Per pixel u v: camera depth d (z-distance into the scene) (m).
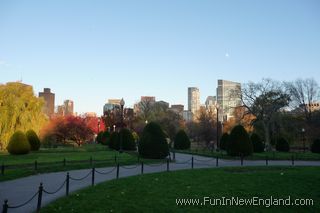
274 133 60.81
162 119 84.00
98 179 20.00
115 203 12.97
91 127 77.50
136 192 15.12
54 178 20.34
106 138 71.12
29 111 43.75
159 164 30.03
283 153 47.97
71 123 65.56
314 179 19.75
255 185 17.58
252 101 57.94
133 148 47.34
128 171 24.47
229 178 19.98
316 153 49.91
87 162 28.78
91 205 12.59
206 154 43.91
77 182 18.83
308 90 65.38
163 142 34.28
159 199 13.80
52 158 32.28
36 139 43.09
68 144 71.81
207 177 20.33
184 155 45.25
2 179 19.11
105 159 31.58
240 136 38.94
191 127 89.12
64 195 14.80
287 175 21.36
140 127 80.00
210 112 89.75
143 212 11.88
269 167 27.05
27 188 16.77
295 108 65.94
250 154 39.12
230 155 39.16
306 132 61.22
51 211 11.78
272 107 56.00
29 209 12.32
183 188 16.36
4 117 41.44
